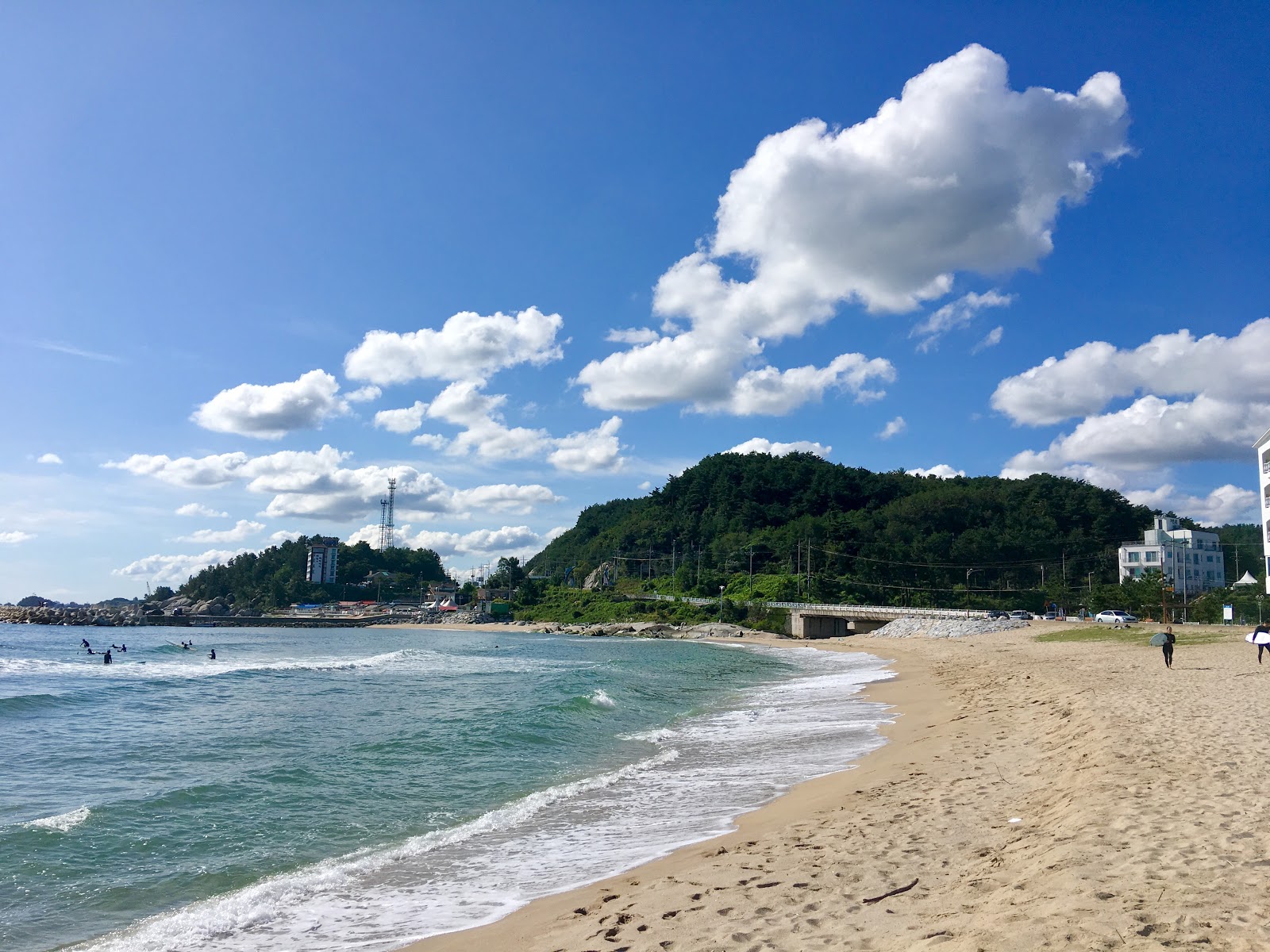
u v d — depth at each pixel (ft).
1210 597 230.07
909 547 446.19
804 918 25.44
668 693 117.80
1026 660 139.74
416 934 29.99
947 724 71.67
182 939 30.63
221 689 126.52
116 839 43.96
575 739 76.23
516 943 27.50
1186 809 30.42
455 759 66.54
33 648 258.57
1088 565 419.95
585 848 40.47
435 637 431.02
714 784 53.98
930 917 23.84
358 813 49.85
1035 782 42.68
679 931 25.66
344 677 155.53
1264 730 47.21
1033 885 24.58
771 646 315.17
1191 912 20.53
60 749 70.79
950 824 36.04
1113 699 66.18
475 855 40.32
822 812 42.63
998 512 494.18
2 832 44.45
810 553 433.48
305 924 31.76
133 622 556.92
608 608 493.77
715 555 521.24
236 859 40.96
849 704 97.45
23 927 32.58
